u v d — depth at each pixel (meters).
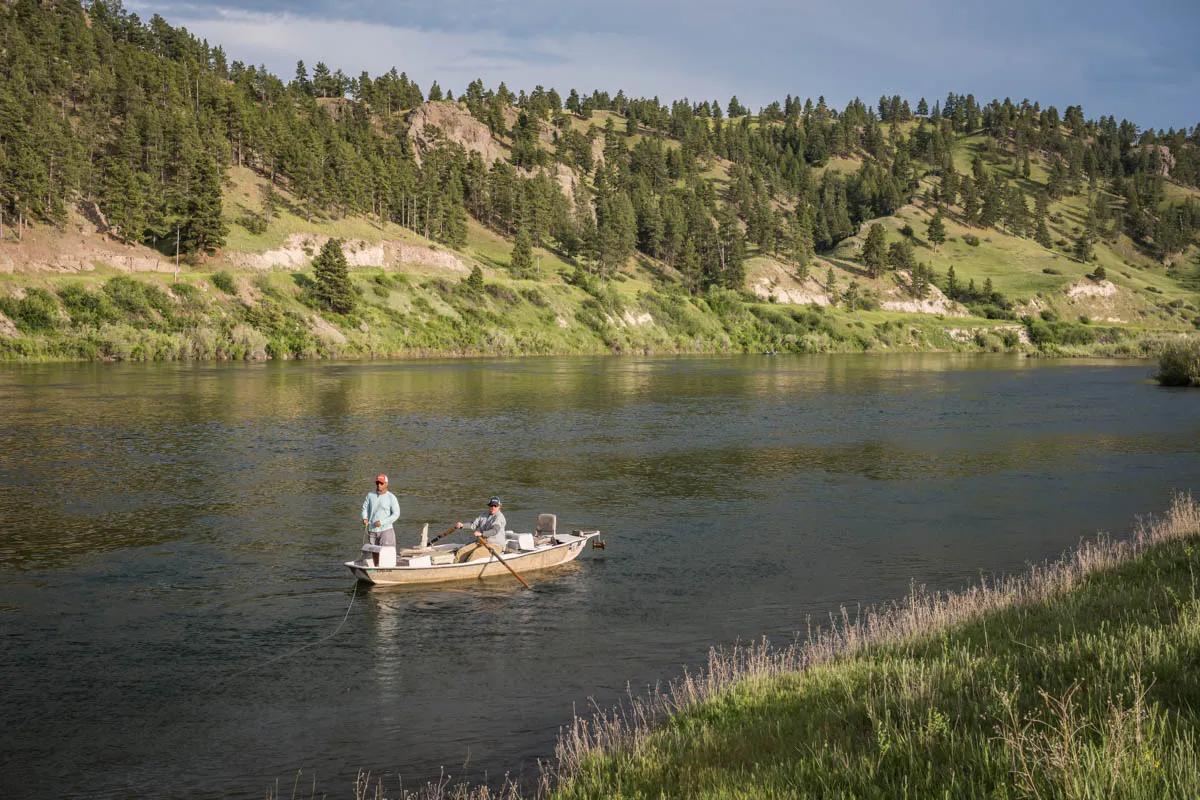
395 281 155.38
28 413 52.53
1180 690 8.33
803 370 110.69
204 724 12.38
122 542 23.47
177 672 14.42
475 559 20.17
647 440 44.22
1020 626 12.34
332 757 11.28
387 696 13.35
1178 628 10.38
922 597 18.38
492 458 38.34
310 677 14.17
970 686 9.30
